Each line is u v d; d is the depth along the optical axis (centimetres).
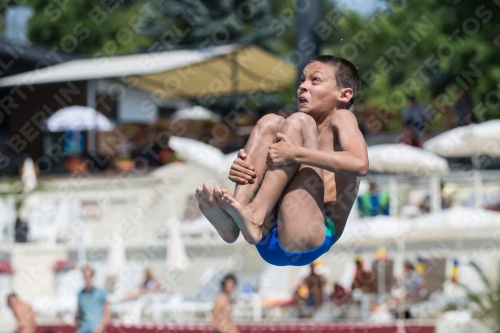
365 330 2027
